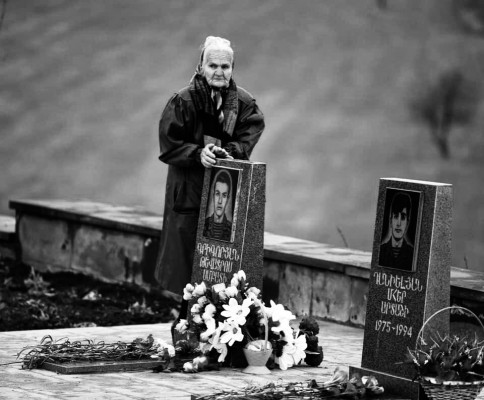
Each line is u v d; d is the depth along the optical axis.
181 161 13.98
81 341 13.45
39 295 18.98
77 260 20.92
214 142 14.21
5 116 47.00
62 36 51.28
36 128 46.56
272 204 43.66
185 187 14.28
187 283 14.21
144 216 20.64
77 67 50.00
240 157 14.21
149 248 19.58
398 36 53.59
